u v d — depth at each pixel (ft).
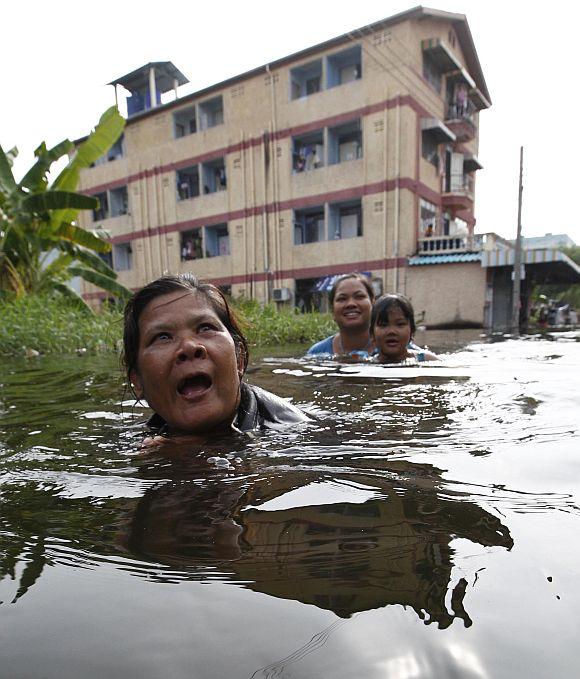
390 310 13.47
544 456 4.45
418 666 1.78
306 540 2.83
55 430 6.22
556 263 49.26
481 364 12.83
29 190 32.27
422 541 2.77
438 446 4.90
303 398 8.09
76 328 23.95
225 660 1.85
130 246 73.56
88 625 2.10
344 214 57.62
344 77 55.62
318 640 1.93
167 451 4.98
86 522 3.22
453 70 57.11
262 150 58.54
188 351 5.21
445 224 62.90
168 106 64.80
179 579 2.44
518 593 2.22
